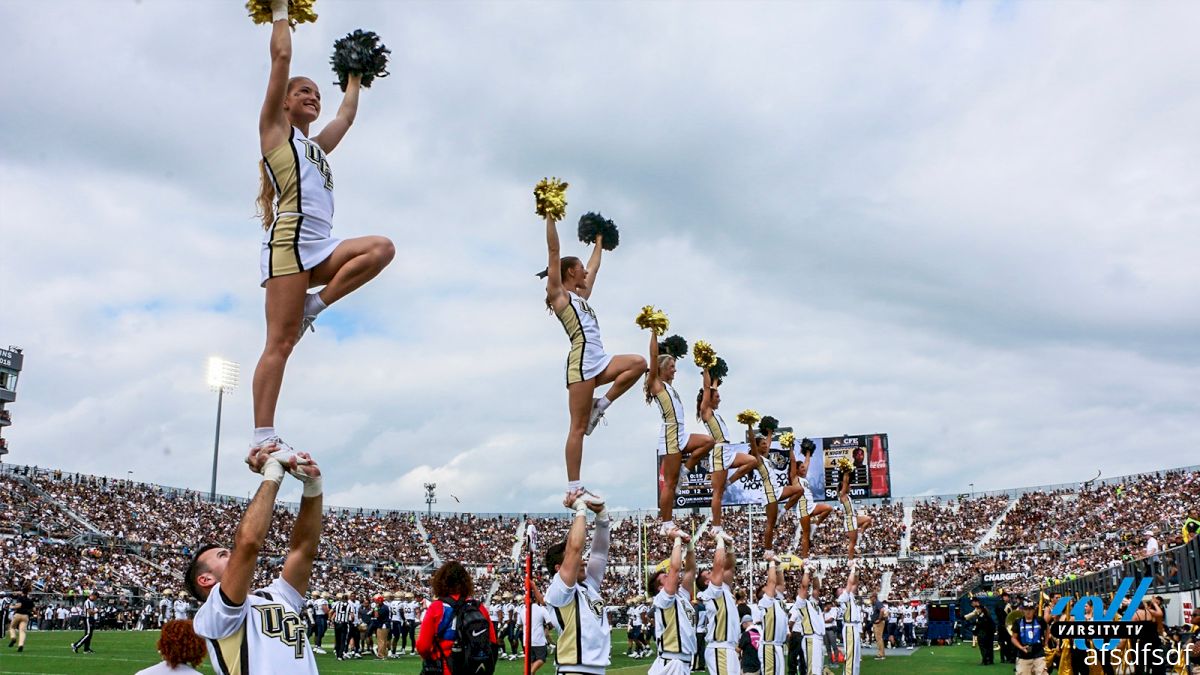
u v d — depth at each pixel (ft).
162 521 176.86
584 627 26.30
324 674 69.21
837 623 93.86
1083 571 141.18
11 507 155.84
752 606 65.57
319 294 17.69
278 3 18.15
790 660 77.77
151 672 19.16
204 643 19.71
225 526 185.88
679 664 36.29
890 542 198.90
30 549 144.66
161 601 140.67
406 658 90.63
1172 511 171.53
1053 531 188.65
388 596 106.22
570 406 27.45
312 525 16.15
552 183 27.55
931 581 174.91
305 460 15.47
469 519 228.22
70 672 63.62
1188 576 63.52
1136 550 130.93
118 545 160.86
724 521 209.56
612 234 31.60
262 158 18.03
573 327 27.66
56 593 133.80
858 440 166.91
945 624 131.23
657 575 38.42
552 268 27.66
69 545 152.25
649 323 38.45
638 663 92.32
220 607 14.51
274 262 17.38
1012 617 62.59
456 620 25.84
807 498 73.05
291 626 15.44
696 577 44.19
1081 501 197.88
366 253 17.75
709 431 46.09
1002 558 182.50
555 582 26.11
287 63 17.98
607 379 27.81
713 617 42.88
